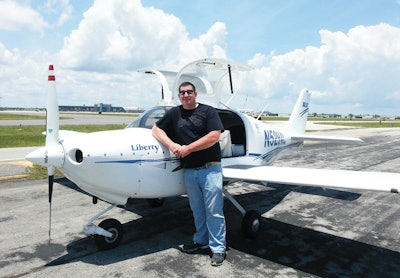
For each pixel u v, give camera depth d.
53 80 3.31
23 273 3.23
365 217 5.25
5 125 25.23
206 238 3.84
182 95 3.57
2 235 4.19
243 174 4.18
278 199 6.26
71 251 3.75
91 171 3.38
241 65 5.10
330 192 6.84
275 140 5.98
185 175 3.74
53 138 3.33
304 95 7.62
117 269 3.34
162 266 3.42
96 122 31.52
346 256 3.79
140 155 3.64
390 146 16.50
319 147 15.54
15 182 7.00
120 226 3.89
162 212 5.21
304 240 4.24
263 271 3.36
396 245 4.14
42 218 4.86
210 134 3.51
